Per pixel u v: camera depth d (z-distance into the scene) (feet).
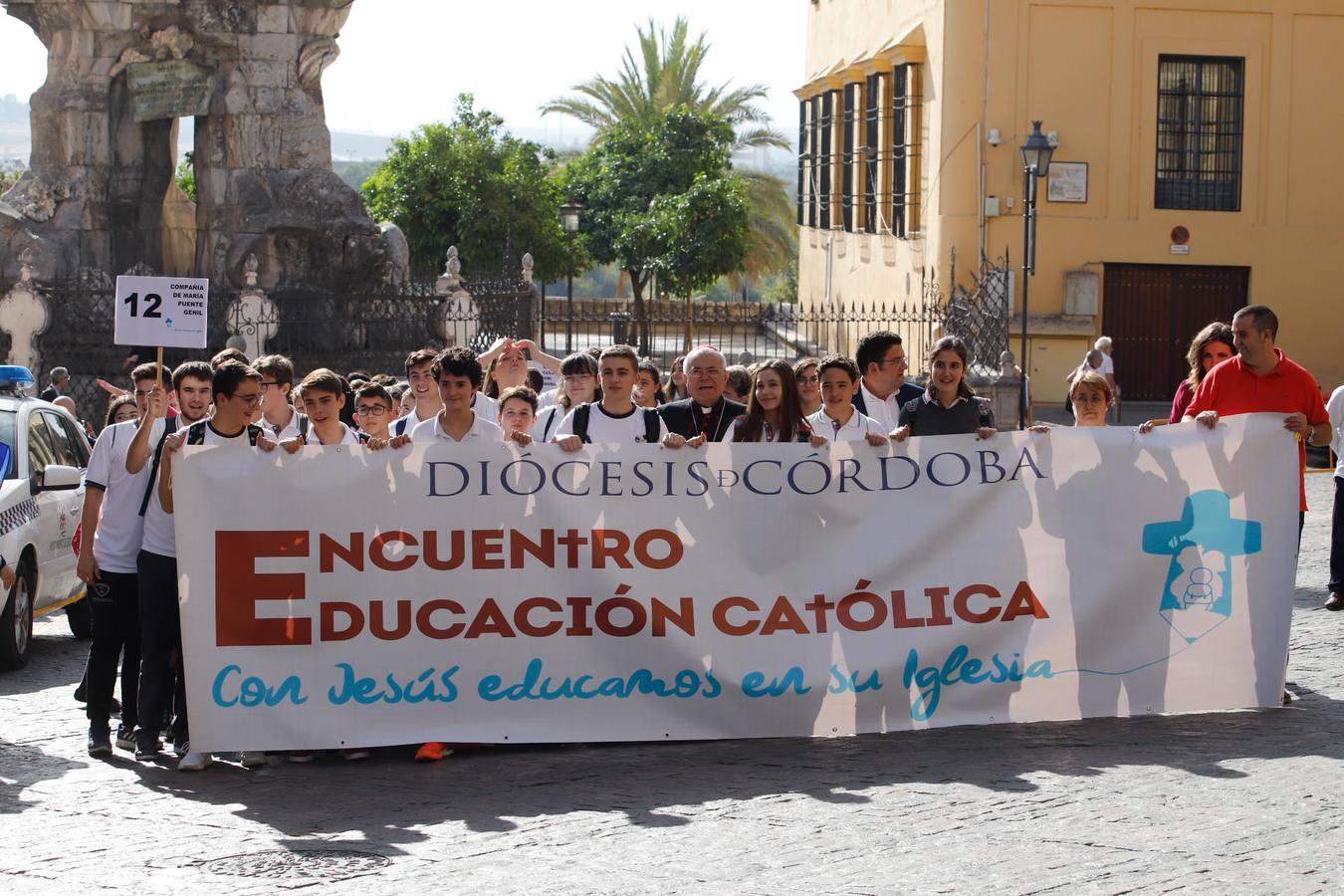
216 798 25.45
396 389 40.16
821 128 142.00
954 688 29.17
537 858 21.80
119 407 40.73
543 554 27.94
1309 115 104.83
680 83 197.47
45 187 89.71
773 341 146.10
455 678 27.78
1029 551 29.30
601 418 30.14
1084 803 23.95
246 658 27.22
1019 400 81.87
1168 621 29.84
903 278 113.60
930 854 21.63
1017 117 103.14
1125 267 104.94
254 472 27.25
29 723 31.68
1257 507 29.96
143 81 90.22
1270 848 21.68
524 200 146.30
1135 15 103.09
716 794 24.95
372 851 22.29
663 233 149.28
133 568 28.30
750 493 28.40
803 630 28.60
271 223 90.02
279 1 90.27
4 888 21.04
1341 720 29.35
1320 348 105.91
